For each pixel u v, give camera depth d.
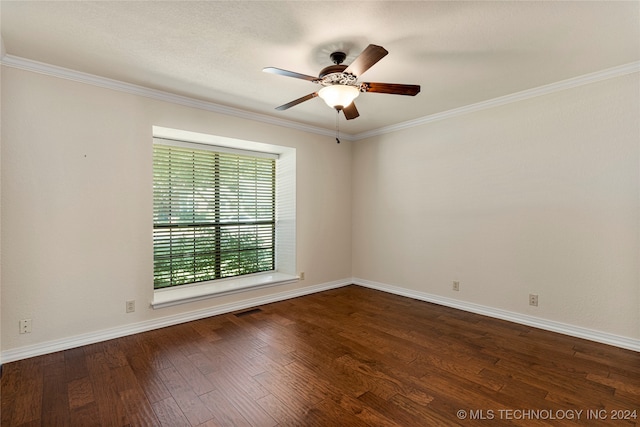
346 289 4.68
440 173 3.87
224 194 4.13
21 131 2.44
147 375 2.23
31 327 2.49
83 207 2.72
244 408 1.87
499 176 3.35
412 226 4.18
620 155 2.63
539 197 3.08
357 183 4.91
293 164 4.31
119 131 2.89
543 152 3.04
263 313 3.58
